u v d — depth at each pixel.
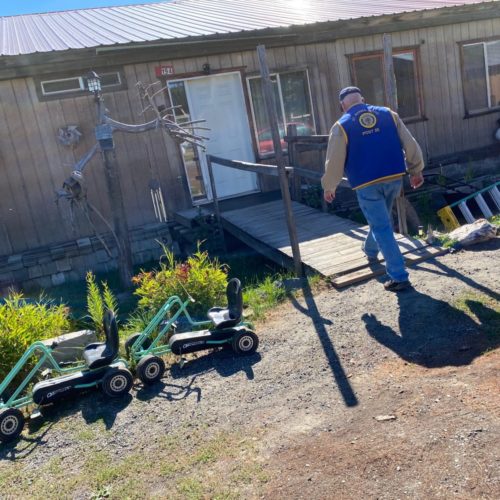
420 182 5.36
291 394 3.73
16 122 8.66
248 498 2.75
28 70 8.54
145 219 9.59
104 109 7.17
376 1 12.88
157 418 3.74
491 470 2.59
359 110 4.96
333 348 4.32
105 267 9.03
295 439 3.17
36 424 3.96
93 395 4.24
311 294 5.61
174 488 2.94
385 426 3.11
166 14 12.02
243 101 10.19
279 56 10.24
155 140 9.52
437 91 11.61
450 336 4.12
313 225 7.81
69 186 7.23
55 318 5.42
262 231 7.75
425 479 2.62
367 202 5.09
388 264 5.14
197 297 5.57
